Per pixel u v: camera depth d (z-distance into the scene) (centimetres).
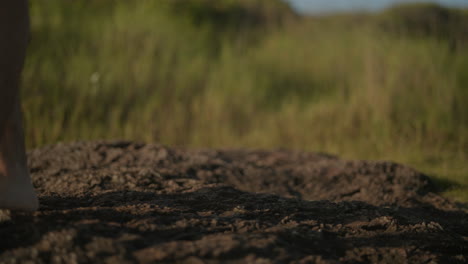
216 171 259
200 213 144
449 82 505
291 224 139
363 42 657
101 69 514
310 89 635
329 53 688
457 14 713
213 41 751
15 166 117
